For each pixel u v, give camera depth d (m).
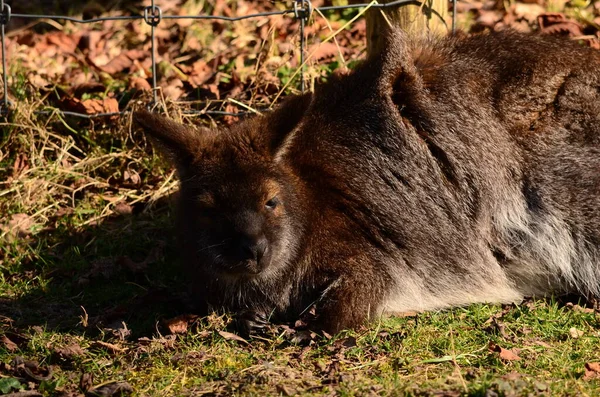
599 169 10.77
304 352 9.39
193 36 17.30
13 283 11.77
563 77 11.12
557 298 10.86
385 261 10.51
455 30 12.24
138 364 9.31
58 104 14.38
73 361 9.43
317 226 10.43
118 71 15.97
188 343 9.77
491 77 11.09
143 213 13.11
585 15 16.50
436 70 11.05
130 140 13.95
